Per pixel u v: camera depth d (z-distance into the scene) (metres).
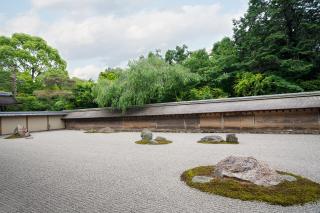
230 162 5.97
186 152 10.03
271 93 22.84
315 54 22.11
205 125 19.56
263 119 16.86
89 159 9.33
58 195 5.29
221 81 26.56
